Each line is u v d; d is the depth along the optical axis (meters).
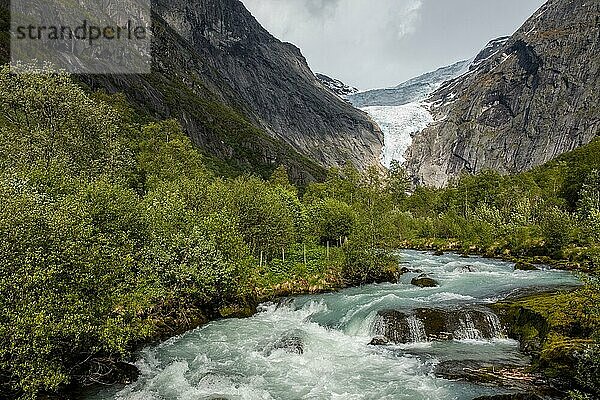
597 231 31.36
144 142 69.50
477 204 121.12
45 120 43.53
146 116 137.00
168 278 32.53
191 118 177.50
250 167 183.12
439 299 38.56
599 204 64.25
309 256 57.28
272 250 54.31
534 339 27.48
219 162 159.38
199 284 33.94
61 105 44.19
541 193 113.69
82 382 23.03
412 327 31.44
